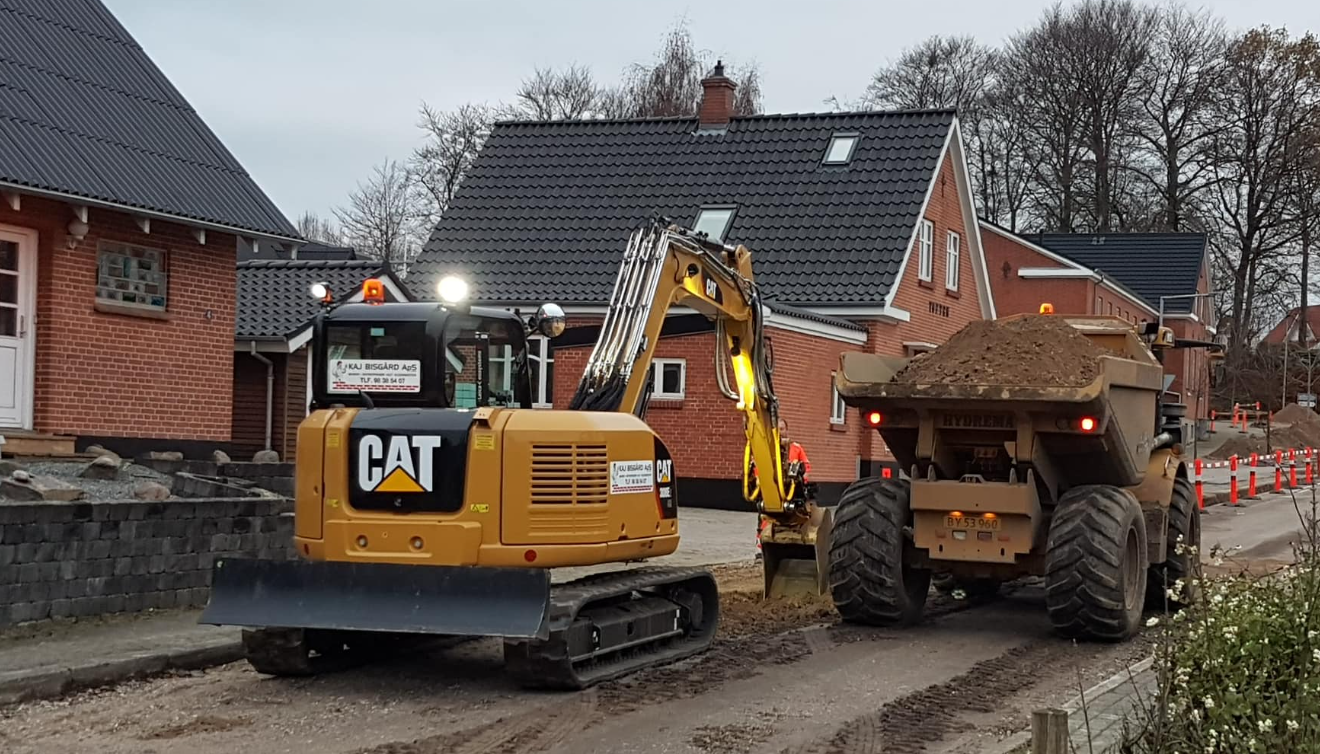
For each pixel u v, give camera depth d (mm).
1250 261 59969
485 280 27266
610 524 9766
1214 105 59125
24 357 15523
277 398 22688
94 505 11047
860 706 9023
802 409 24734
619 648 9898
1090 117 62500
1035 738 5383
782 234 27578
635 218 28344
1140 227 62281
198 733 8164
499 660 10492
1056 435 11578
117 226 16328
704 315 12375
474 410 9539
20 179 14531
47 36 17719
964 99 65688
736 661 10555
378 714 8680
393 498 9430
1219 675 6598
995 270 47406
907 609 12188
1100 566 11234
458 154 59469
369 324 9875
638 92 61312
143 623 11008
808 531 13078
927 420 11898
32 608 10617
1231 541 20953
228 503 12219
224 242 17797
